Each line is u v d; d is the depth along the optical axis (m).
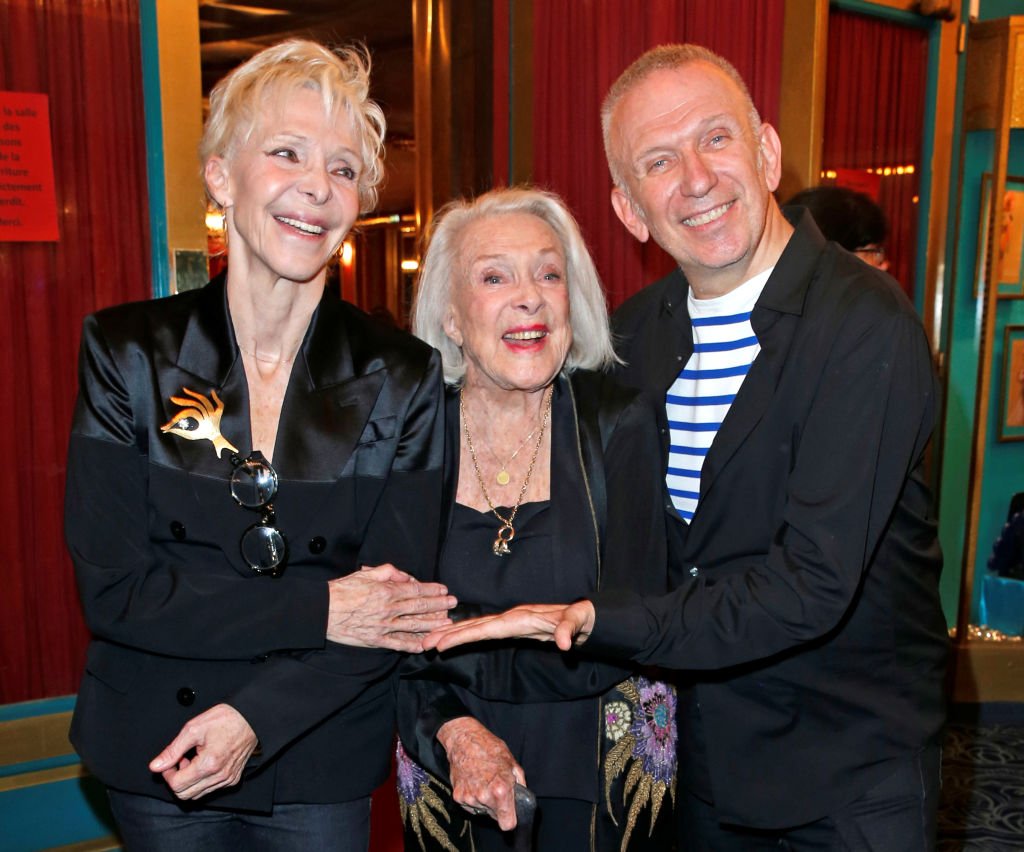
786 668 1.65
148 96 2.86
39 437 2.83
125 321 1.50
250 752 1.44
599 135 3.45
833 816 1.64
